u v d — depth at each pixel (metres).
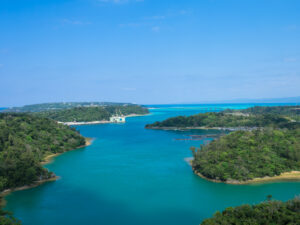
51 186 131.12
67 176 147.12
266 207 85.31
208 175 139.88
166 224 93.06
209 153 156.00
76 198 116.06
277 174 137.75
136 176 146.00
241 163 139.50
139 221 95.25
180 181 136.50
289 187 123.50
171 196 116.81
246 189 122.44
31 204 109.50
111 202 111.75
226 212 85.31
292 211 83.75
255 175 134.62
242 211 82.94
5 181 122.50
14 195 119.00
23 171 130.38
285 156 152.62
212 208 104.75
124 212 102.50
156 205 108.38
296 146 156.75
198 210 103.44
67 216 99.00
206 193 119.38
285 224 77.00
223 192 120.06
